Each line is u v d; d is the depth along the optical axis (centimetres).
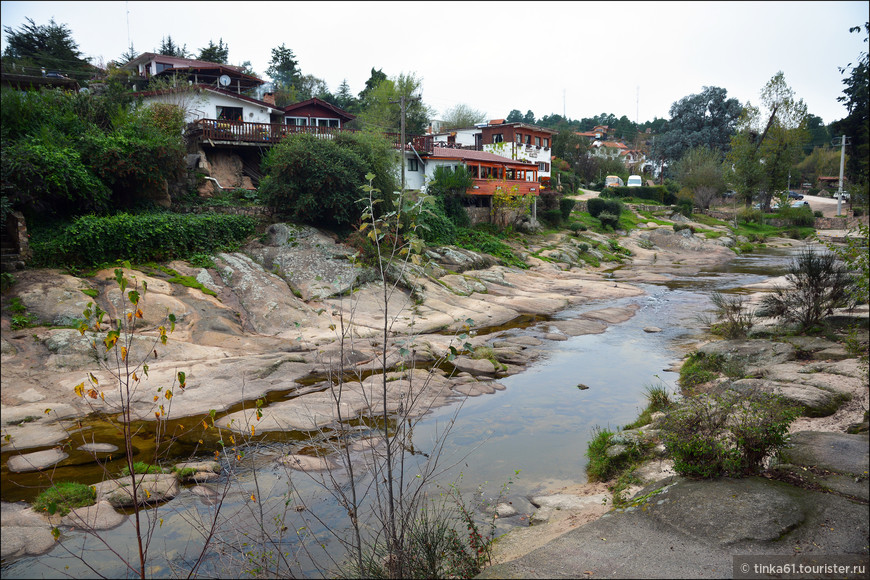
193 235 2347
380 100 6119
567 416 1389
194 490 984
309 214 2691
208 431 1263
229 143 3170
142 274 2031
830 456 863
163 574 727
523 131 5850
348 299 2314
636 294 3170
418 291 2583
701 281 3678
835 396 1161
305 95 6750
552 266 3875
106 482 1005
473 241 3850
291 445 1187
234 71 4338
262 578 649
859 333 1602
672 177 9294
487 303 2698
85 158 2300
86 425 1280
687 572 592
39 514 903
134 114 2761
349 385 1556
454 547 668
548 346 2114
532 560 633
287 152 2705
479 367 1781
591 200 6019
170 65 4672
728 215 6931
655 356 1970
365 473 1030
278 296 2191
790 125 6450
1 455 1127
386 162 3156
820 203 8162
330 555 746
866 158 906
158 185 2522
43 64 3800
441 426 1318
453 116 7981
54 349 1548
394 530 595
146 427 1286
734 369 1552
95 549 805
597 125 16062
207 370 1588
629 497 865
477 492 964
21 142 2105
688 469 832
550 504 916
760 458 841
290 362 1705
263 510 901
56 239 1970
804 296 1862
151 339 1706
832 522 677
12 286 1741
